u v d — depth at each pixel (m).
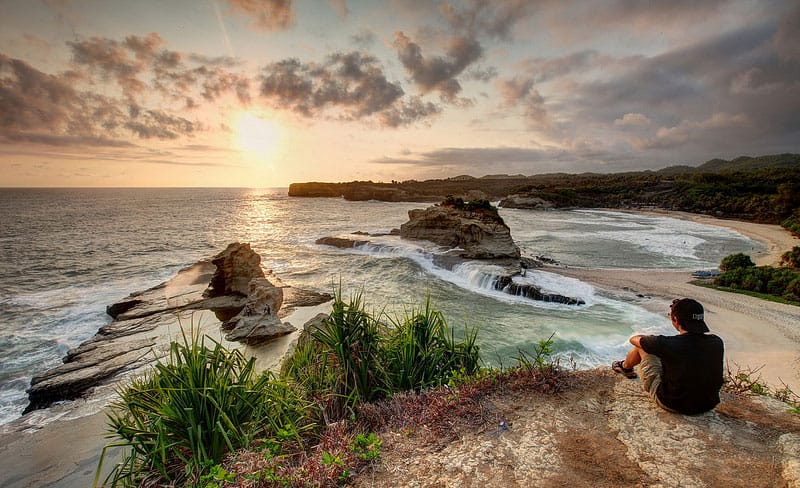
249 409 4.20
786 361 12.50
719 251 38.81
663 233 53.88
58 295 22.30
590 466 3.10
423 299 21.17
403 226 42.06
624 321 17.11
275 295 17.77
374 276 27.12
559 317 17.73
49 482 7.38
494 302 20.47
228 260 20.89
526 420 3.85
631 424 3.68
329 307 19.58
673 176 142.25
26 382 12.30
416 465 3.23
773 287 21.19
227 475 3.08
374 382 5.07
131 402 4.11
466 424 3.84
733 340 14.53
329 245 41.00
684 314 3.83
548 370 4.77
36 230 53.50
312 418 4.41
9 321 17.89
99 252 37.00
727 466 3.00
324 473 3.08
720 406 3.98
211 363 4.23
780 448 3.19
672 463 3.06
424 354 5.47
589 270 29.00
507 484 2.92
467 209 40.31
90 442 8.67
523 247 41.31
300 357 6.14
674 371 3.73
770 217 67.31
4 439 8.82
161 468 3.45
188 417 3.71
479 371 5.09
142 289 23.64
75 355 13.49
